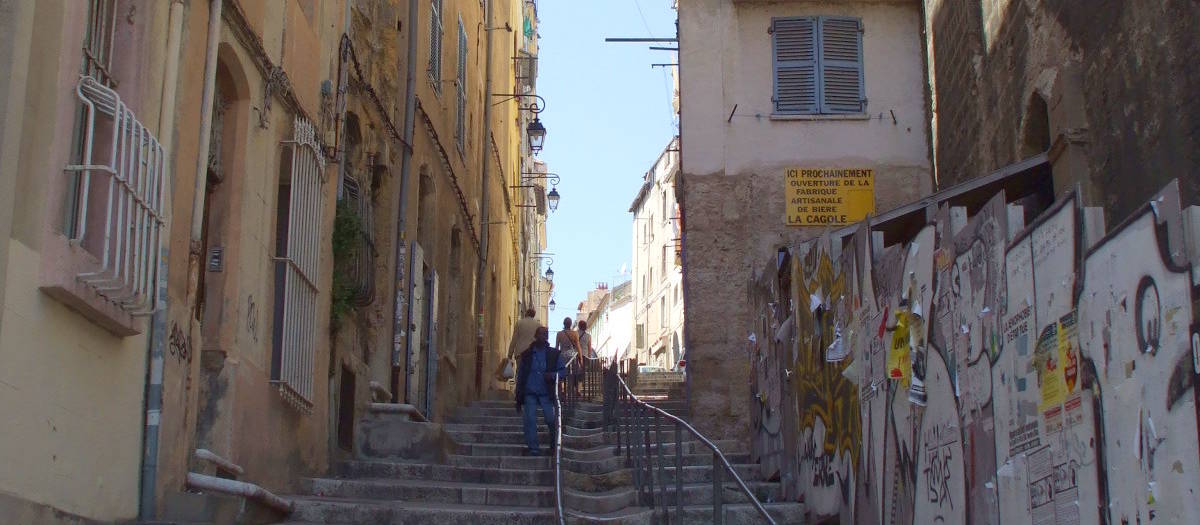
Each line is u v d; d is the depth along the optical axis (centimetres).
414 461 1345
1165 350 573
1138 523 596
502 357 2930
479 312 2434
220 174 984
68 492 672
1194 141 922
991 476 770
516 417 1895
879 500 969
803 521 1147
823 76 1756
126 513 755
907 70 1762
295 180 1099
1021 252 741
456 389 2112
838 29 1772
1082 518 654
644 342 6272
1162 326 577
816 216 1708
